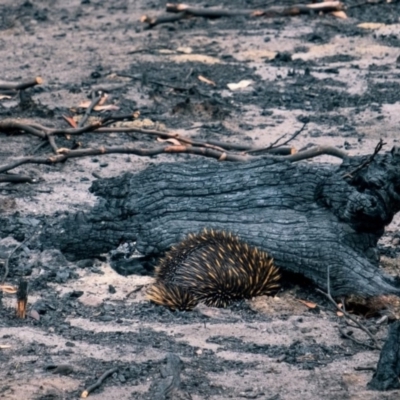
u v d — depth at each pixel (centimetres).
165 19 2922
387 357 1042
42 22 3016
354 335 1180
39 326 1179
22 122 1877
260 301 1260
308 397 1015
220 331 1176
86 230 1379
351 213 1275
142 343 1136
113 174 1767
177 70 2475
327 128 2064
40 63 2567
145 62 2547
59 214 1553
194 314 1229
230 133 2017
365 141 1981
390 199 1267
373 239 1298
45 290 1288
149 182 1373
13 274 1330
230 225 1324
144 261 1362
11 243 1438
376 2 3042
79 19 3047
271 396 1016
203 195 1352
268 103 2227
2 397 998
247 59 2566
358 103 2230
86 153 1670
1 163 1775
